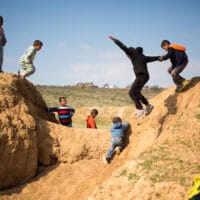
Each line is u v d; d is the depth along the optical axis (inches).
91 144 554.3
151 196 385.4
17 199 495.8
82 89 2367.1
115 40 489.7
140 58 498.3
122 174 430.3
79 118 1371.8
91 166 535.5
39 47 570.3
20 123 520.1
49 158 539.8
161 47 508.4
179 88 531.5
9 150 502.0
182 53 508.7
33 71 573.6
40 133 542.9
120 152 526.9
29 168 519.5
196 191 326.3
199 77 541.6
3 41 554.6
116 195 413.4
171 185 384.2
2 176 499.5
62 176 524.7
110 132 562.6
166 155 439.5
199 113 482.9
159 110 530.0
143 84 506.3
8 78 549.6
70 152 545.6
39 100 605.9
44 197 502.9
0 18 549.3
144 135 516.4
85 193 492.4
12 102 530.9
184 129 474.6
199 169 402.6
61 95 2066.9
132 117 558.6
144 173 415.2
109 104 1894.7
